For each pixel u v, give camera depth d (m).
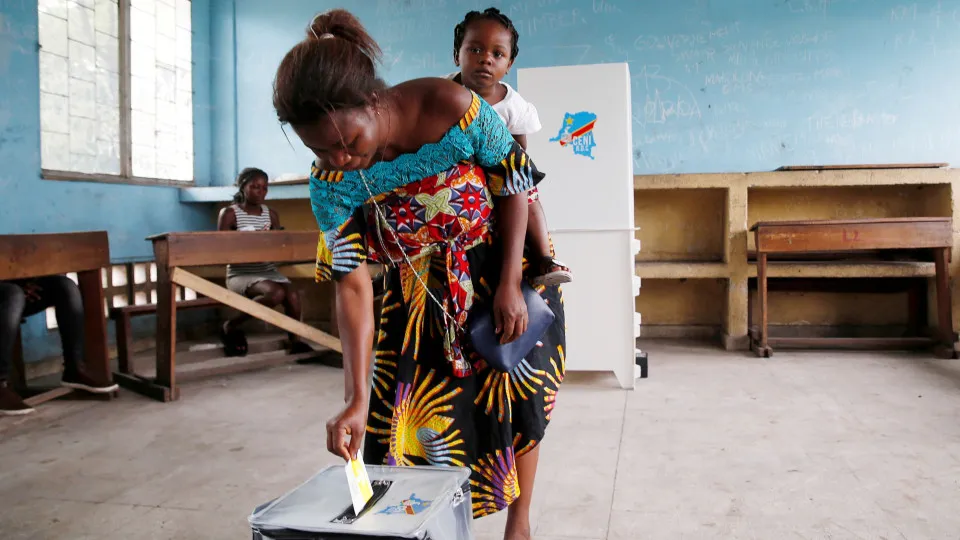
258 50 6.52
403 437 1.62
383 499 1.26
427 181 1.49
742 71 5.80
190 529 2.29
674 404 3.72
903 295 5.63
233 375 4.68
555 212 4.12
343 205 1.51
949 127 5.55
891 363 4.66
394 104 1.38
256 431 3.39
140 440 3.27
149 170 5.99
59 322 3.98
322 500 1.27
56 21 5.10
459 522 1.30
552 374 1.73
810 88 5.72
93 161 5.44
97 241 3.99
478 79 2.25
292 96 1.19
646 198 6.02
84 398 4.06
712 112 5.86
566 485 2.59
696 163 5.91
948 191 5.06
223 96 6.59
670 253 6.03
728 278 5.37
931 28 5.54
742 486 2.54
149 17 5.94
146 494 2.60
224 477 2.77
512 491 1.67
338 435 1.33
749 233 5.78
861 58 5.64
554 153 4.13
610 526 2.23
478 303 1.59
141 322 5.75
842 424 3.28
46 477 2.79
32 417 3.67
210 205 6.53
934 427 3.19
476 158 1.51
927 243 4.75
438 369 1.63
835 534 2.14
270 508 1.24
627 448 3.00
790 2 5.71
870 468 2.69
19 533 2.28
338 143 1.23
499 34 2.23
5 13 4.62
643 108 5.95
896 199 5.62
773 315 5.86
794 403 3.68
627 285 4.08
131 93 5.77
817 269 5.19
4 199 4.61
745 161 5.84
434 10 6.27
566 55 6.04
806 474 2.64
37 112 4.86
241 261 4.30
